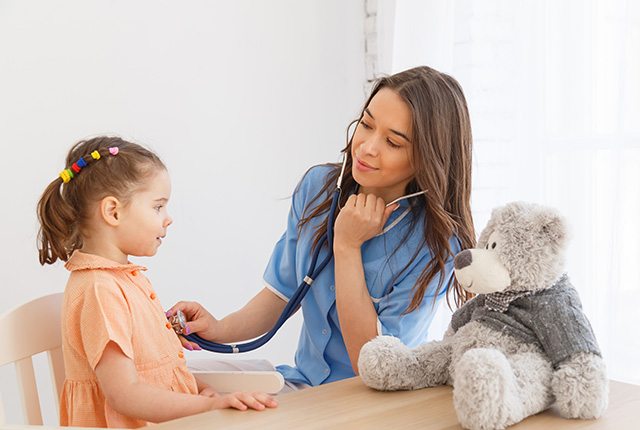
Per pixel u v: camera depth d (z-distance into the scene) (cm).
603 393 75
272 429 75
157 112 191
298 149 220
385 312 123
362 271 119
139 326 109
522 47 165
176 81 194
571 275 154
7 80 168
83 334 103
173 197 196
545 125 162
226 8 201
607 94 149
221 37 201
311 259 131
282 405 83
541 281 82
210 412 82
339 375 131
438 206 116
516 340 82
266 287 143
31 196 173
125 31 184
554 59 159
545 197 162
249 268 213
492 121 171
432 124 113
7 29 167
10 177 171
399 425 75
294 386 133
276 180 216
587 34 152
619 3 145
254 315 140
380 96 114
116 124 184
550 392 78
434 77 117
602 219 150
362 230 116
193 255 202
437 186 115
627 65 142
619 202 144
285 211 220
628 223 143
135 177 112
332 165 142
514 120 167
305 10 217
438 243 120
